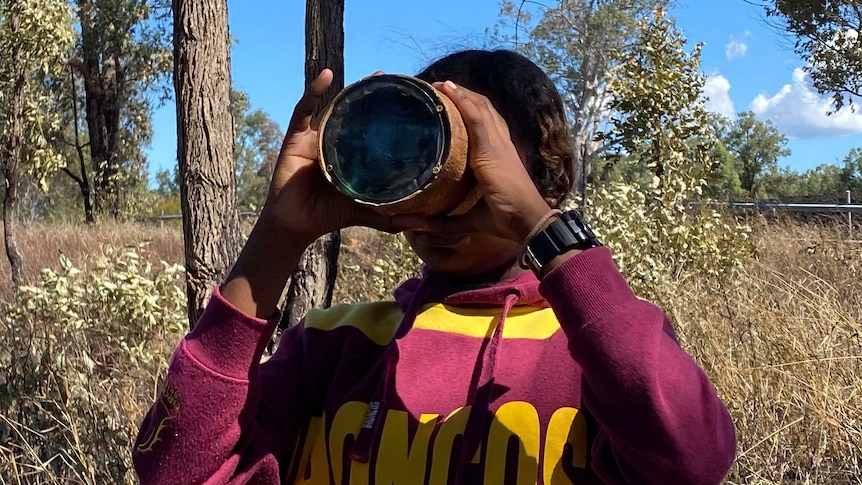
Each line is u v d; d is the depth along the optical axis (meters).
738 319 4.12
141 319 4.43
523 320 1.42
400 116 1.15
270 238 1.31
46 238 12.71
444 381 1.37
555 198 1.55
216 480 1.30
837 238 6.66
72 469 2.98
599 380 1.12
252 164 41.31
